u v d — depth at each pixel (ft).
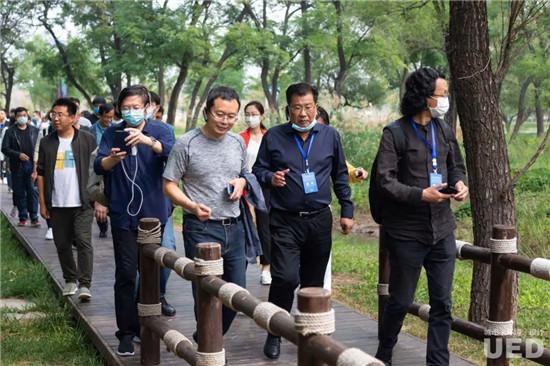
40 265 28.27
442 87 14.20
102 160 16.43
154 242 15.89
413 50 67.87
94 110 39.65
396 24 64.13
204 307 13.34
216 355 13.42
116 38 90.68
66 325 21.59
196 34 76.38
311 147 15.88
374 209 15.05
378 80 116.26
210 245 13.23
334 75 116.78
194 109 96.02
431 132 14.48
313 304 9.25
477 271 20.13
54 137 22.13
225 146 15.44
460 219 40.27
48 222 32.94
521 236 34.32
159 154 16.74
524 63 62.39
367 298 24.67
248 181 15.60
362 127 58.03
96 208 18.15
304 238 15.92
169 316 20.38
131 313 16.70
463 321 16.28
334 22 85.20
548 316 21.94
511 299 14.79
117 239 16.71
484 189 19.63
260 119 21.89
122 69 84.89
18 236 35.32
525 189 44.16
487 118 19.44
